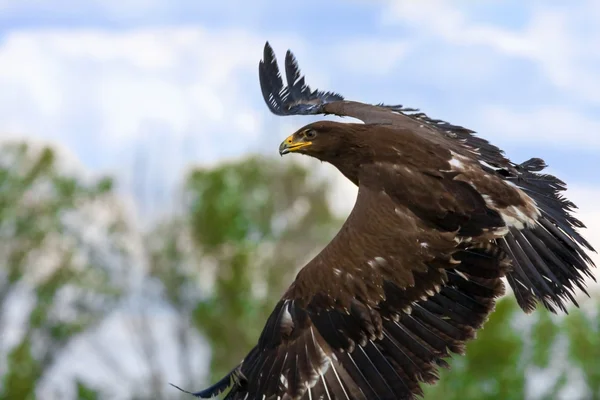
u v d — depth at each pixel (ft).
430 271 36.70
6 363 151.43
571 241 38.81
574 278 38.37
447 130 43.24
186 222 134.41
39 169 160.45
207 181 134.21
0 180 159.33
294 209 136.15
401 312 36.40
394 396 35.88
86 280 148.15
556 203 40.01
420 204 37.86
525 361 119.24
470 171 39.06
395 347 36.22
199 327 131.23
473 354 109.91
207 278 134.10
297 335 36.86
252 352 37.65
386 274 36.58
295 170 135.54
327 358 36.47
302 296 37.04
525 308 38.14
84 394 144.15
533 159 42.19
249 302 129.90
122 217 148.15
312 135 41.83
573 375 121.39
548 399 120.47
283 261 133.80
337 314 36.58
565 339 120.37
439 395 111.65
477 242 37.45
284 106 50.14
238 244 133.69
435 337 36.27
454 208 37.76
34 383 150.92
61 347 152.05
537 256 38.58
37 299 154.92
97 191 152.46
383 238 37.06
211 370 132.36
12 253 158.51
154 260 134.41
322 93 50.24
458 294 36.76
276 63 51.19
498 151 41.75
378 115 44.62
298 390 36.40
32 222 158.20
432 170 38.73
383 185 38.73
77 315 149.38
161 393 135.74
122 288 144.25
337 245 37.32
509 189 39.14
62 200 154.51
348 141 40.81
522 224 38.91
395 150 39.63
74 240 152.56
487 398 110.73
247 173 136.46
